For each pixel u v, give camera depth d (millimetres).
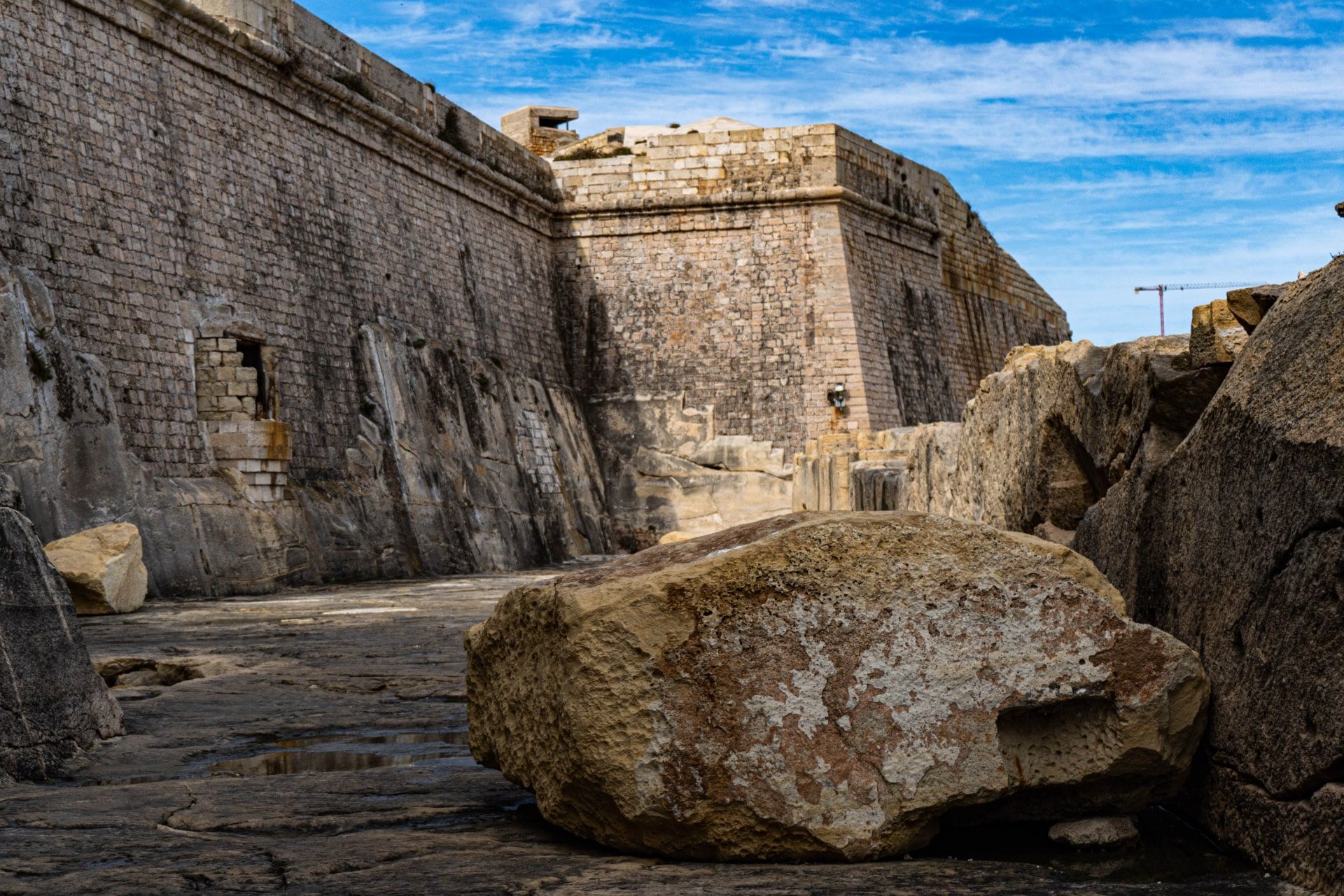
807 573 4496
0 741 6230
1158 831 4895
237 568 24000
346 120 31953
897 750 4422
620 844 4559
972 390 48281
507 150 40562
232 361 25453
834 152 41656
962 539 4625
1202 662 4875
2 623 6633
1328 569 3941
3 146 21109
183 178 25625
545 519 37688
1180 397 5645
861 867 4332
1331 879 3828
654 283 42469
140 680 11250
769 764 4379
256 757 7004
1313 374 4316
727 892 4004
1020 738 4617
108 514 21609
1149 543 5695
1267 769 4254
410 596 22578
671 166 42406
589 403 42531
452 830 5016
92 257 22797
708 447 41125
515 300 40094
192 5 25828
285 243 28797
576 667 4508
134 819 5250
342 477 29328
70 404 21266
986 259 51625
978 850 4609
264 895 4078
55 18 22641
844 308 40938
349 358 30625
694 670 4430
